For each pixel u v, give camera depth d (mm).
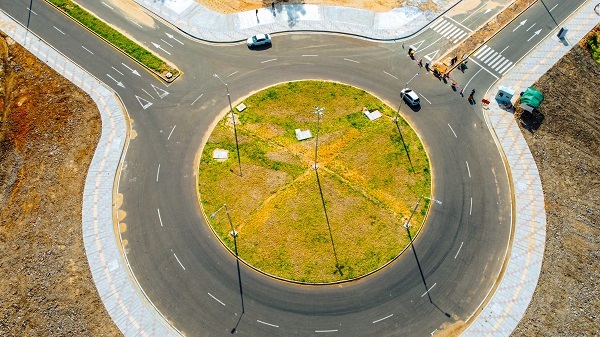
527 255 59688
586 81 75250
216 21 81375
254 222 61000
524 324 55250
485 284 57781
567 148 68375
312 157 66375
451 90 74000
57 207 62094
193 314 55500
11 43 77438
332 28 80938
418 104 72000
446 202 63250
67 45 77438
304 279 57312
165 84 73625
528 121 70750
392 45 79125
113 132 68500
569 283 57781
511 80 75250
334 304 56062
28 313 55062
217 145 67312
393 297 56625
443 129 69812
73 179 64375
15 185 64062
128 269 58156
